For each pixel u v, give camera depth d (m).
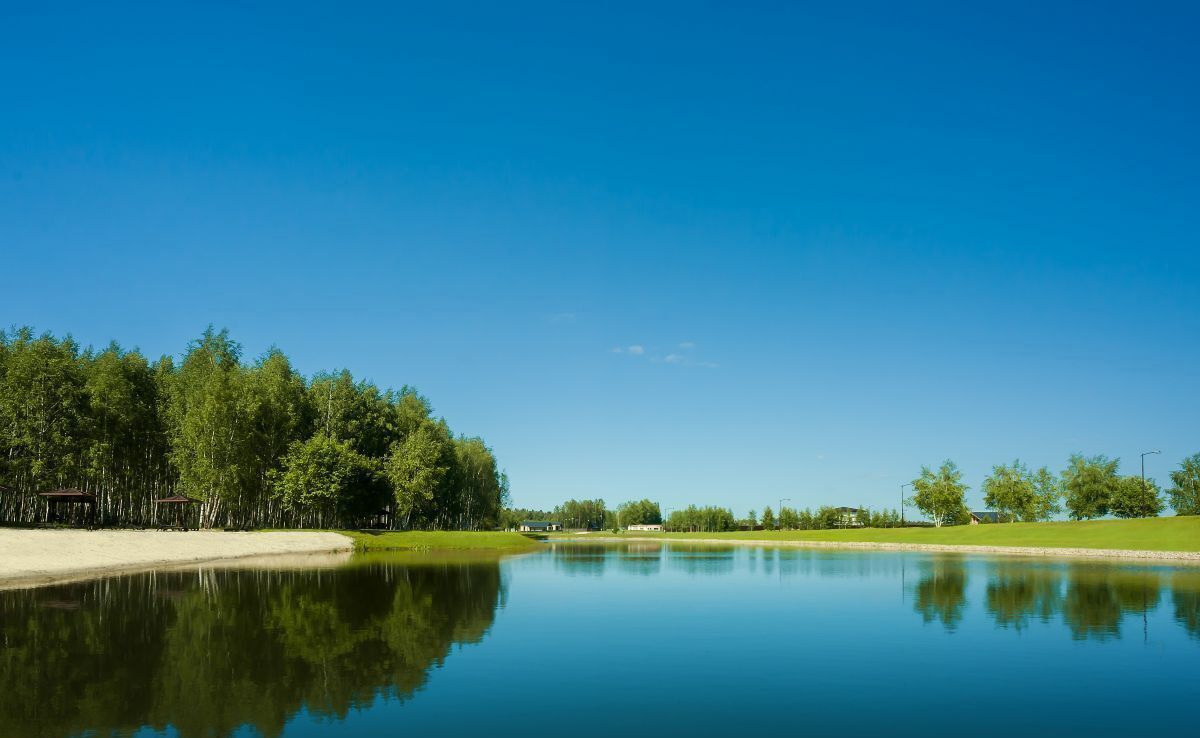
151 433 95.06
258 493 100.38
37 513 87.75
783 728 16.72
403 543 95.88
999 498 134.00
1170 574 53.66
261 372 102.25
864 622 31.34
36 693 18.75
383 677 20.97
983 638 27.73
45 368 84.75
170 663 22.28
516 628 29.48
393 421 124.12
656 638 27.41
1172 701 19.03
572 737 15.88
